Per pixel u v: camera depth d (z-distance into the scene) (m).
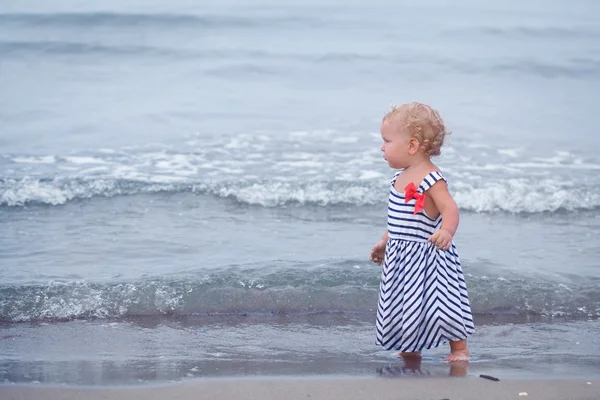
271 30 18.25
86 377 3.84
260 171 8.98
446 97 13.48
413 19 20.06
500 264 6.04
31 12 18.03
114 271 5.77
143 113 11.95
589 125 11.73
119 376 3.86
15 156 9.47
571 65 15.75
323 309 5.26
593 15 21.27
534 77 15.06
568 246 6.69
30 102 12.40
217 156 9.68
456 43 17.66
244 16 19.23
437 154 4.29
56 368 4.01
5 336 4.66
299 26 18.72
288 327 4.92
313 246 6.50
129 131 10.91
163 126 11.23
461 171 9.12
